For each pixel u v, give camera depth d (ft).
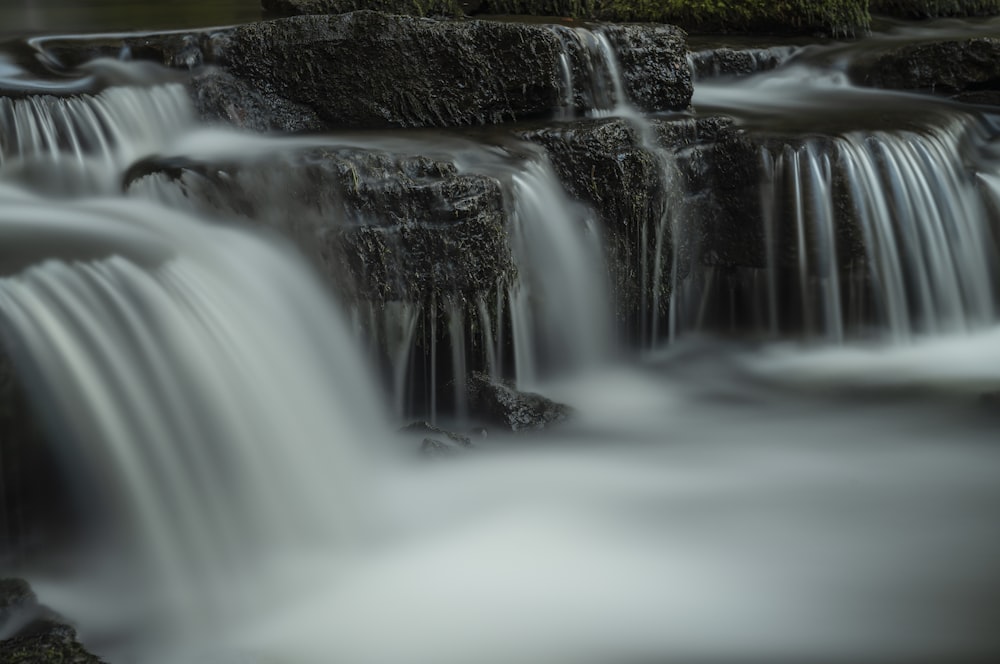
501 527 25.14
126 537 21.66
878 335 37.17
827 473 28.04
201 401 23.48
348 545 24.18
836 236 36.68
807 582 23.07
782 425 31.07
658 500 26.48
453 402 30.76
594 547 24.32
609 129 34.04
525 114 36.70
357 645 20.71
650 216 34.68
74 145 30.12
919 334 37.55
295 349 26.76
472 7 50.19
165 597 21.50
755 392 33.53
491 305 30.89
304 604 21.94
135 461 21.85
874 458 28.89
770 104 42.68
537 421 29.84
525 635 21.16
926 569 23.58
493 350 31.35
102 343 22.35
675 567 23.58
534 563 23.70
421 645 20.74
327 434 26.58
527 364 32.55
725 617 21.89
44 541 21.27
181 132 33.06
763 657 20.63
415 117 35.88
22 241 24.41
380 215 29.53
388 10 47.14
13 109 29.09
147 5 50.65
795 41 49.96
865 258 36.70
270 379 25.43
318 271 29.19
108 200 28.99
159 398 22.74
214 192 28.71
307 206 29.25
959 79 44.68
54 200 28.76
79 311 22.44
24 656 17.83
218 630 21.06
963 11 59.00
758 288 37.40
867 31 52.60
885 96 44.75
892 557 24.07
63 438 21.17
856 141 37.01
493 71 36.11
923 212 37.52
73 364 21.63
